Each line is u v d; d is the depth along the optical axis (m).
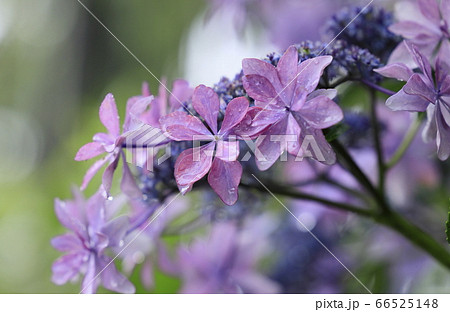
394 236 0.57
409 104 0.38
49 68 1.84
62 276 0.42
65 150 1.11
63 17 1.80
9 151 1.75
